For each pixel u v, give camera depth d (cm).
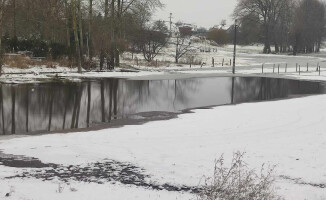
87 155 1167
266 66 5703
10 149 1217
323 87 3359
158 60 5722
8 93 2539
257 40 10575
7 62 3684
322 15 9606
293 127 1614
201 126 1647
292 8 9562
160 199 842
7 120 1769
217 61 6381
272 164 1103
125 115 1947
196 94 2802
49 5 4481
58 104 2208
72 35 4709
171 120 1809
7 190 847
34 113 1939
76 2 3944
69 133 1506
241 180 874
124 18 4309
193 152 1220
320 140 1370
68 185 912
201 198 802
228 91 3006
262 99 2602
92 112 2009
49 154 1163
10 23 4544
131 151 1221
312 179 998
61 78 3484
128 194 868
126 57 5700
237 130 1562
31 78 3369
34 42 4159
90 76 3725
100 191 878
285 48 10169
